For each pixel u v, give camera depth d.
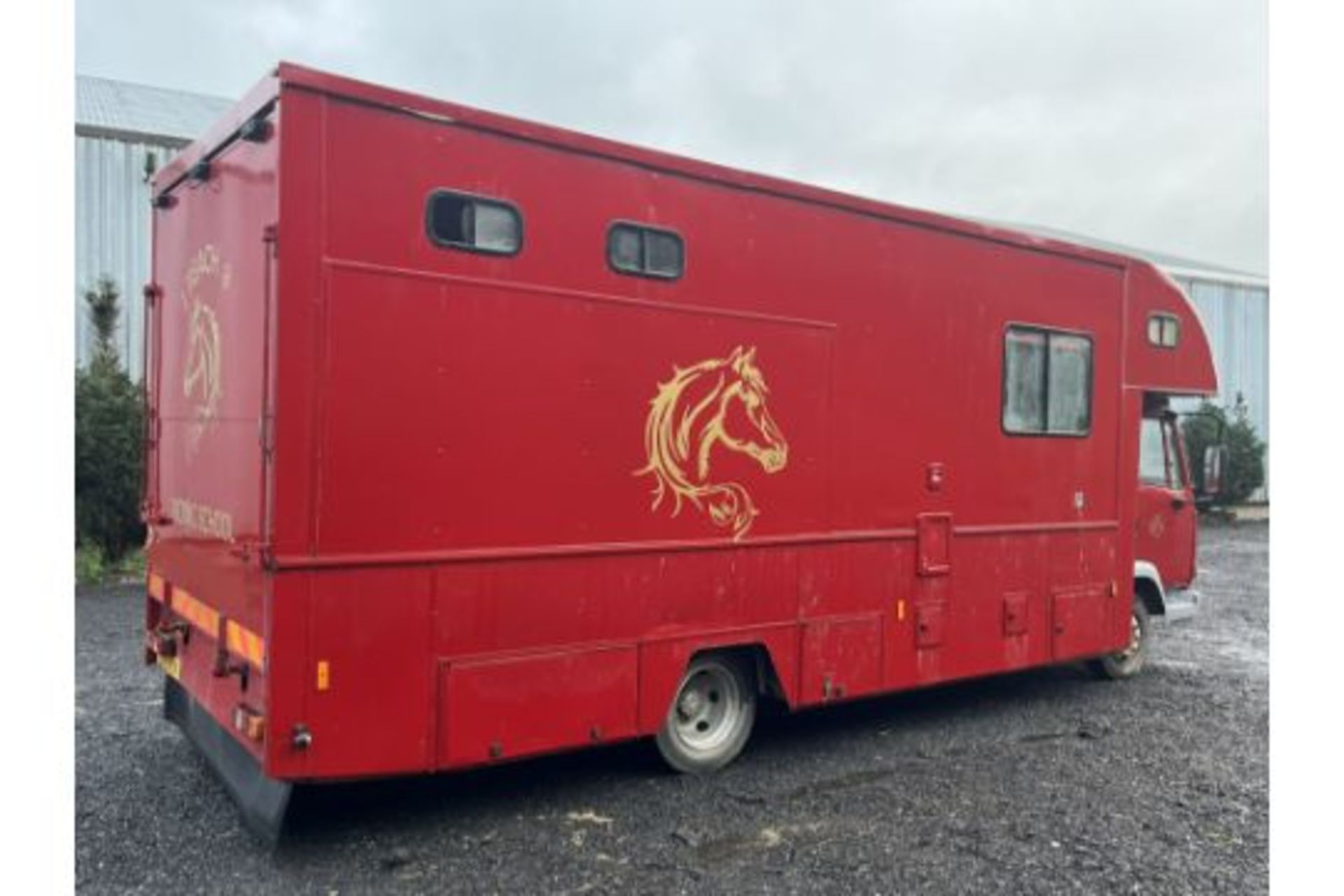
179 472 5.07
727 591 5.18
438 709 4.28
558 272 4.57
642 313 4.84
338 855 4.24
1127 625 7.25
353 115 4.04
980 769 5.53
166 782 5.03
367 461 4.07
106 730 5.84
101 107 15.63
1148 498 7.86
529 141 4.48
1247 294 23.84
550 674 4.59
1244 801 5.07
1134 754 5.83
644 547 4.86
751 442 5.26
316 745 3.98
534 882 4.03
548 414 4.55
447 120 4.26
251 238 4.14
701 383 5.05
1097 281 7.00
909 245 5.91
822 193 5.50
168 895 3.85
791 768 5.48
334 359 3.99
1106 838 4.58
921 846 4.45
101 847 4.26
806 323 5.45
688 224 5.00
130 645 8.14
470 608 4.35
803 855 4.34
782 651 5.41
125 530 11.55
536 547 4.53
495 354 4.39
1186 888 4.09
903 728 6.32
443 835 4.47
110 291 12.92
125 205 13.73
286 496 3.90
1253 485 21.33
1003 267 6.39
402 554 4.16
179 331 5.10
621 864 4.21
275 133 3.92
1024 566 6.56
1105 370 7.07
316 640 3.98
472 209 4.33
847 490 5.66
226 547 4.34
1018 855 4.38
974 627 6.29
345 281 4.01
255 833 4.39
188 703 5.25
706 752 5.34
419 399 4.20
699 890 3.98
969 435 6.24
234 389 4.29
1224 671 8.04
